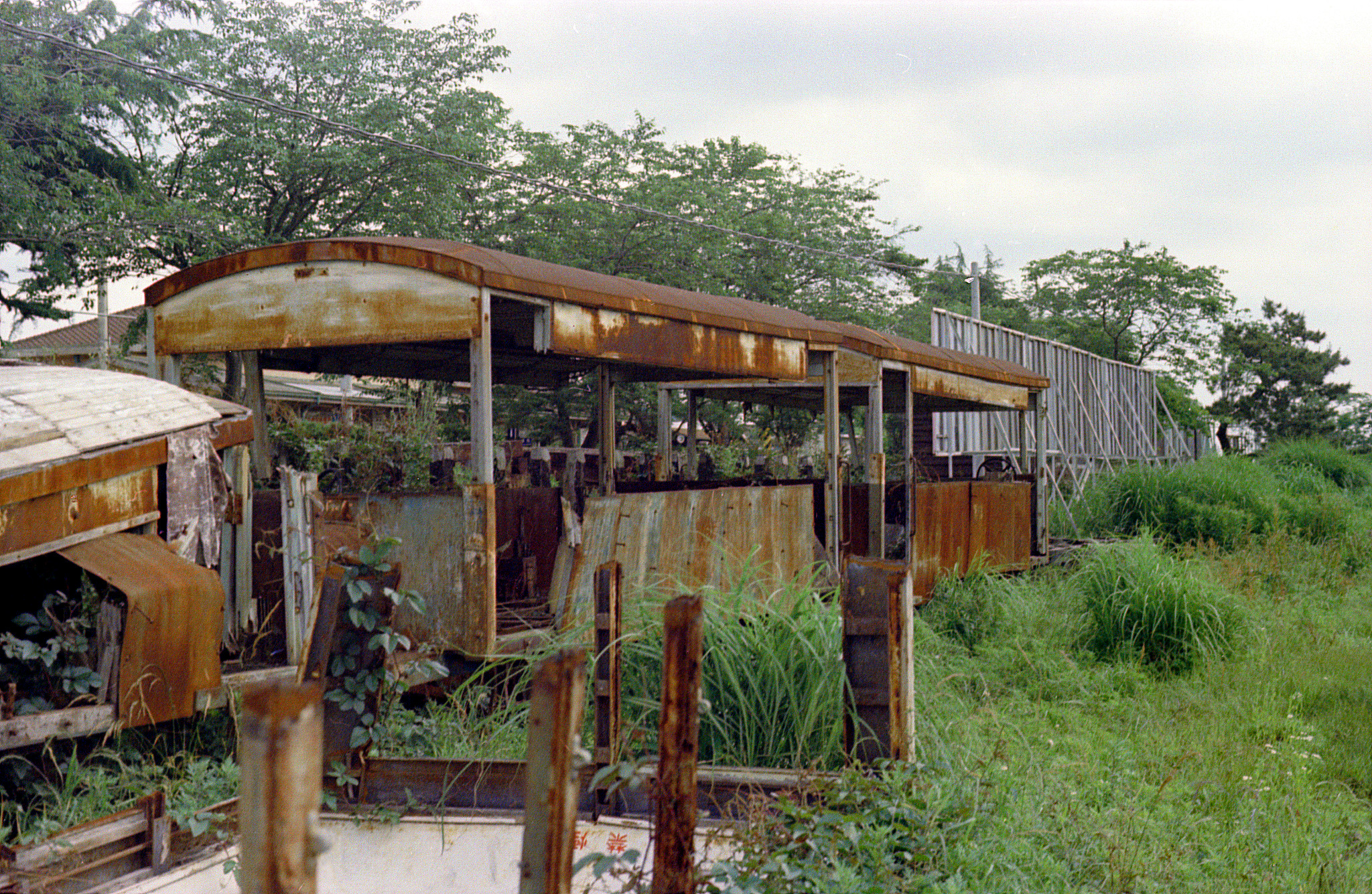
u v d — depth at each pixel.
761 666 5.13
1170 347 37.69
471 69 20.11
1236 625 8.83
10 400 4.68
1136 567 9.22
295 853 1.38
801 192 28.64
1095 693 7.41
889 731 4.11
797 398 11.44
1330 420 48.56
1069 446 20.44
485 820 3.73
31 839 3.48
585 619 5.58
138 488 4.74
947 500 9.77
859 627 4.14
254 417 6.72
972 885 3.66
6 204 13.52
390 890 3.67
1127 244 37.09
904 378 10.10
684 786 2.39
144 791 4.18
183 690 4.47
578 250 23.06
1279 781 5.51
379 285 5.47
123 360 16.39
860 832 3.62
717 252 24.08
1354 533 14.88
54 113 15.15
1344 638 9.27
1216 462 17.48
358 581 3.81
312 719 1.42
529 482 8.59
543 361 8.48
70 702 4.31
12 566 4.63
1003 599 9.27
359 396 20.25
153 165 17.73
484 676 5.46
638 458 13.40
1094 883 4.10
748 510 7.05
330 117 18.31
